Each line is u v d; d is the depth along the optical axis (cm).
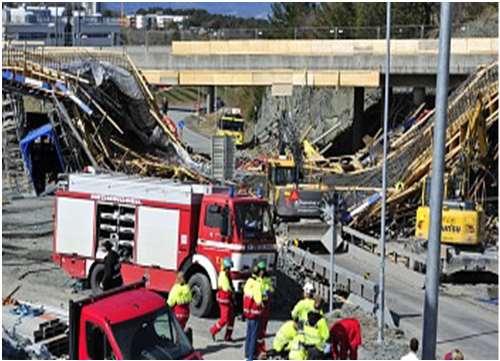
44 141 7062
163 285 3372
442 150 1888
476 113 5206
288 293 3641
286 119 8350
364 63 8906
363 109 9212
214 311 3334
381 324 2867
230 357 2770
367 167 6831
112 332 1972
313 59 9206
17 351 2409
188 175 6750
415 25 10062
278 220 5066
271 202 5225
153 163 6969
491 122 5716
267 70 9369
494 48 8162
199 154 8738
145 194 3428
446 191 5069
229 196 3253
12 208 5969
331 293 3206
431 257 1902
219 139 4647
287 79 9144
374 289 3186
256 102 12488
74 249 3650
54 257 3716
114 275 3353
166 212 3362
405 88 9681
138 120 7288
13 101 7288
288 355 2538
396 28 9938
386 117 3044
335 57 9075
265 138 10506
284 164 5450
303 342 2364
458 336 3186
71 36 12369
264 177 5612
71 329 2033
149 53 10119
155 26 15375
